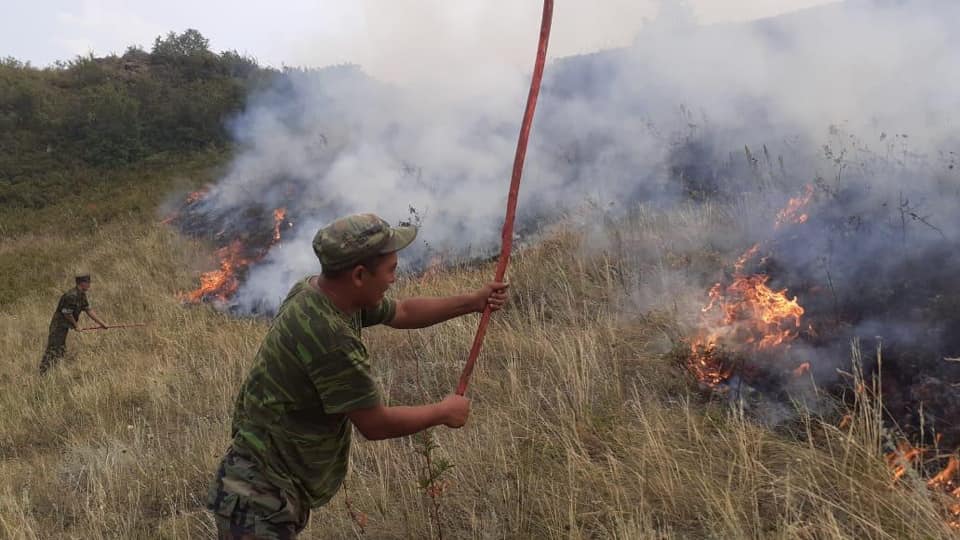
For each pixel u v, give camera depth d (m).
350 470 3.55
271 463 1.97
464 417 2.18
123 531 3.48
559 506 2.88
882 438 2.78
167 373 6.08
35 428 5.55
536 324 4.87
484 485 3.14
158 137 17.98
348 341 1.92
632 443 3.22
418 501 3.12
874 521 2.37
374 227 1.93
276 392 1.95
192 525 3.50
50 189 16.08
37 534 3.58
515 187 2.38
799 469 2.76
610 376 3.89
